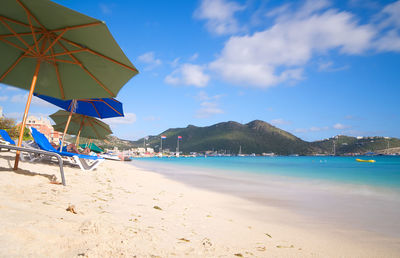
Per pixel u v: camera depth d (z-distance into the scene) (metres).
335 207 6.66
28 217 2.32
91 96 5.93
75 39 4.54
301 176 18.80
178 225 3.59
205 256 2.45
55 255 1.72
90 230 2.37
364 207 6.72
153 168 27.12
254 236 3.66
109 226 2.64
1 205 2.54
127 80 5.19
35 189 4.02
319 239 3.87
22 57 5.21
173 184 11.04
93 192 5.03
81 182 6.07
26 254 1.61
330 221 5.12
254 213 5.63
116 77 5.21
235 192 9.22
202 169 27.52
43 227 2.16
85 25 4.01
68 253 1.80
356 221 5.16
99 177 8.10
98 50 4.60
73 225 2.44
